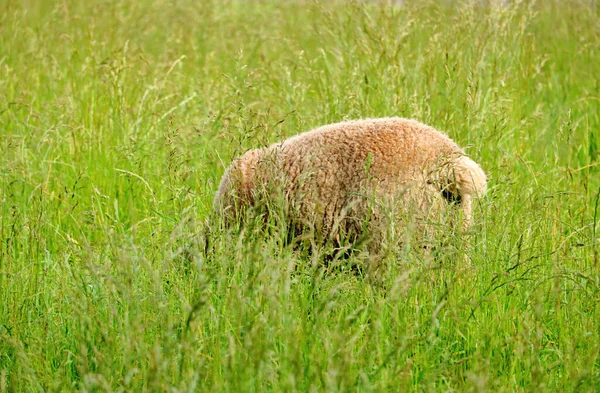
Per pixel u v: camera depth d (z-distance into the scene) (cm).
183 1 3506
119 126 2192
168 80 2489
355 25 2395
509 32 2416
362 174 1457
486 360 1146
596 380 1162
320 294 1325
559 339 1273
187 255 1431
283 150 1563
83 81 2522
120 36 3019
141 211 1881
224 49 2870
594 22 2559
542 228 1548
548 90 2522
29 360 1209
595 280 1302
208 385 1130
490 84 2156
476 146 1886
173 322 1204
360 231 1452
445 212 1412
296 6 3647
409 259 1334
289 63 2619
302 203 1491
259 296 1234
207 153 2020
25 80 2506
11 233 1560
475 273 1392
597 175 2098
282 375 1108
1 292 1405
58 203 1930
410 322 1280
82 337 1228
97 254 1517
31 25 3316
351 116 2019
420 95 2111
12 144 1920
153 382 1049
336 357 1134
